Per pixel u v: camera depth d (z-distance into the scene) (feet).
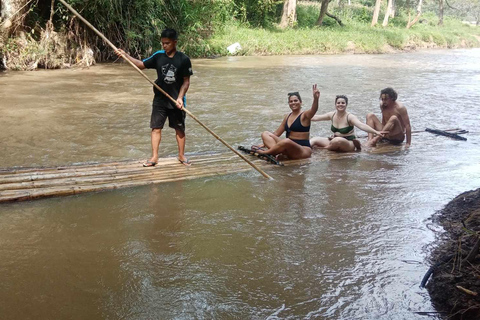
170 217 14.47
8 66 48.14
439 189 17.31
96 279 10.98
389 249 12.67
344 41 94.32
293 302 10.26
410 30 130.62
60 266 11.53
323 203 15.85
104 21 55.31
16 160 20.02
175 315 9.75
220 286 10.79
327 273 11.44
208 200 15.92
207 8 75.25
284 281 11.06
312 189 17.22
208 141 23.97
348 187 17.49
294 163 20.52
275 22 108.68
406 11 175.42
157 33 61.52
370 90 42.70
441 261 11.69
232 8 90.43
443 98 39.32
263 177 18.49
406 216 14.83
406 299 10.43
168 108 18.81
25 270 11.32
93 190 16.44
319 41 90.22
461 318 9.65
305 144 21.74
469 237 12.58
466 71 62.64
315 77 51.06
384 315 9.87
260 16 100.37
